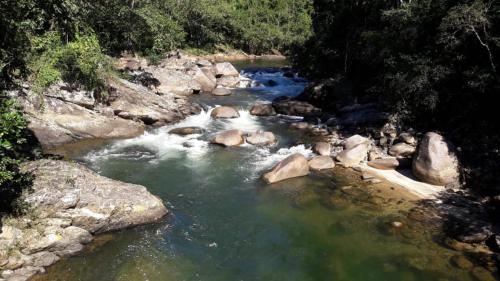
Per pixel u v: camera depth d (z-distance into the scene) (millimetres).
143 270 10297
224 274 10406
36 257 10102
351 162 17516
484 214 13492
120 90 22031
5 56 11906
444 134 18484
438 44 19312
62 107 19188
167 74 31109
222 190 14961
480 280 10109
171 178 15773
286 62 61500
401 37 21312
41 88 17359
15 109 11312
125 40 40344
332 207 13844
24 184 10938
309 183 15688
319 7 38031
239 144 19703
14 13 11234
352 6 30922
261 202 14148
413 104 19875
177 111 23656
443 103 19156
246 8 84500
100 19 35094
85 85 20359
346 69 31172
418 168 15977
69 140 18688
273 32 77125
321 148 18719
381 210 13648
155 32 36781
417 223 12836
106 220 11438
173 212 13195
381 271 10555
